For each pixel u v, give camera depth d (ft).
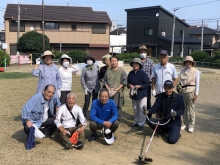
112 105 16.46
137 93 18.99
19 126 19.25
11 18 98.17
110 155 14.51
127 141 16.70
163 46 117.50
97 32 107.45
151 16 120.06
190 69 18.75
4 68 64.49
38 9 105.09
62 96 20.38
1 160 13.62
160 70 18.67
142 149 15.44
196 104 28.12
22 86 37.65
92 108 16.60
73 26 104.99
